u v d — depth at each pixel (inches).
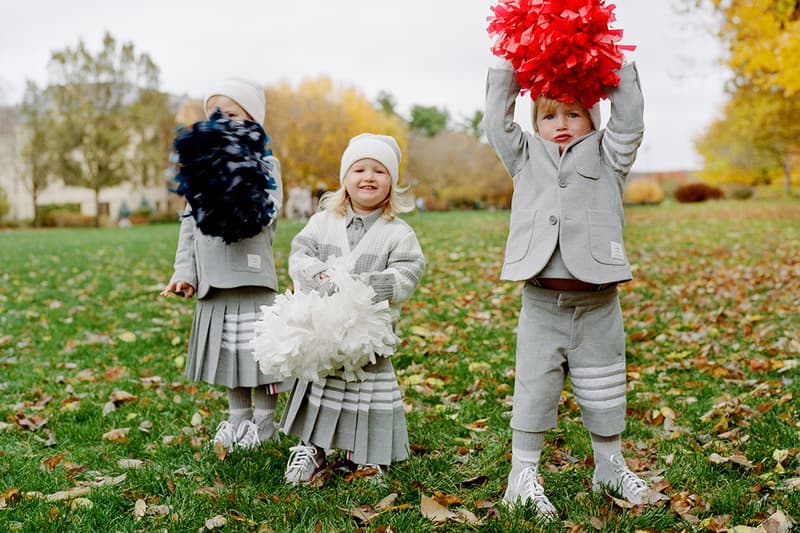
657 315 231.6
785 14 376.8
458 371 179.2
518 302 260.8
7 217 1378.0
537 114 108.5
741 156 1412.4
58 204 1537.9
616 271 99.2
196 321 131.3
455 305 258.8
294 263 116.3
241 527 97.8
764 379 163.0
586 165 102.2
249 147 121.6
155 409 157.6
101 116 1390.3
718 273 312.2
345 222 119.0
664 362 184.1
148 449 133.8
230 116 131.8
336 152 1376.7
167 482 113.1
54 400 166.4
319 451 118.0
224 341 127.8
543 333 103.7
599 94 101.3
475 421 144.7
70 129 1362.0
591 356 102.9
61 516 100.6
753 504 101.2
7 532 97.0
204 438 137.7
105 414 154.7
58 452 132.2
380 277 112.1
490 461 123.6
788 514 98.1
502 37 102.1
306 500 105.0
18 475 118.3
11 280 344.2
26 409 158.4
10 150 1488.7
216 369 127.0
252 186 119.1
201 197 118.0
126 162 1446.9
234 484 112.8
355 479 112.3
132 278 344.2
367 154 115.9
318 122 1363.2
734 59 415.2
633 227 569.6
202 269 127.1
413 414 148.7
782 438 125.5
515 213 106.0
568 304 102.1
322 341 105.5
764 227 534.0
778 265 328.5
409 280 114.1
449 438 134.3
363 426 113.3
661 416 143.1
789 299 244.5
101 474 121.8
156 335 229.0
